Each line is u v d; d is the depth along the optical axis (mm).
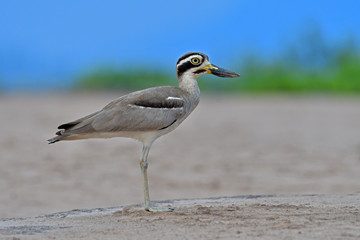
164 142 21359
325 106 35031
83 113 30109
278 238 7848
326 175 15656
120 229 8828
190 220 9281
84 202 13141
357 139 21562
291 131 23922
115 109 10422
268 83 48750
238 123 26859
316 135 22719
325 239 7758
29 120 27109
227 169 16641
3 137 21641
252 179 15398
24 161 17516
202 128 25141
